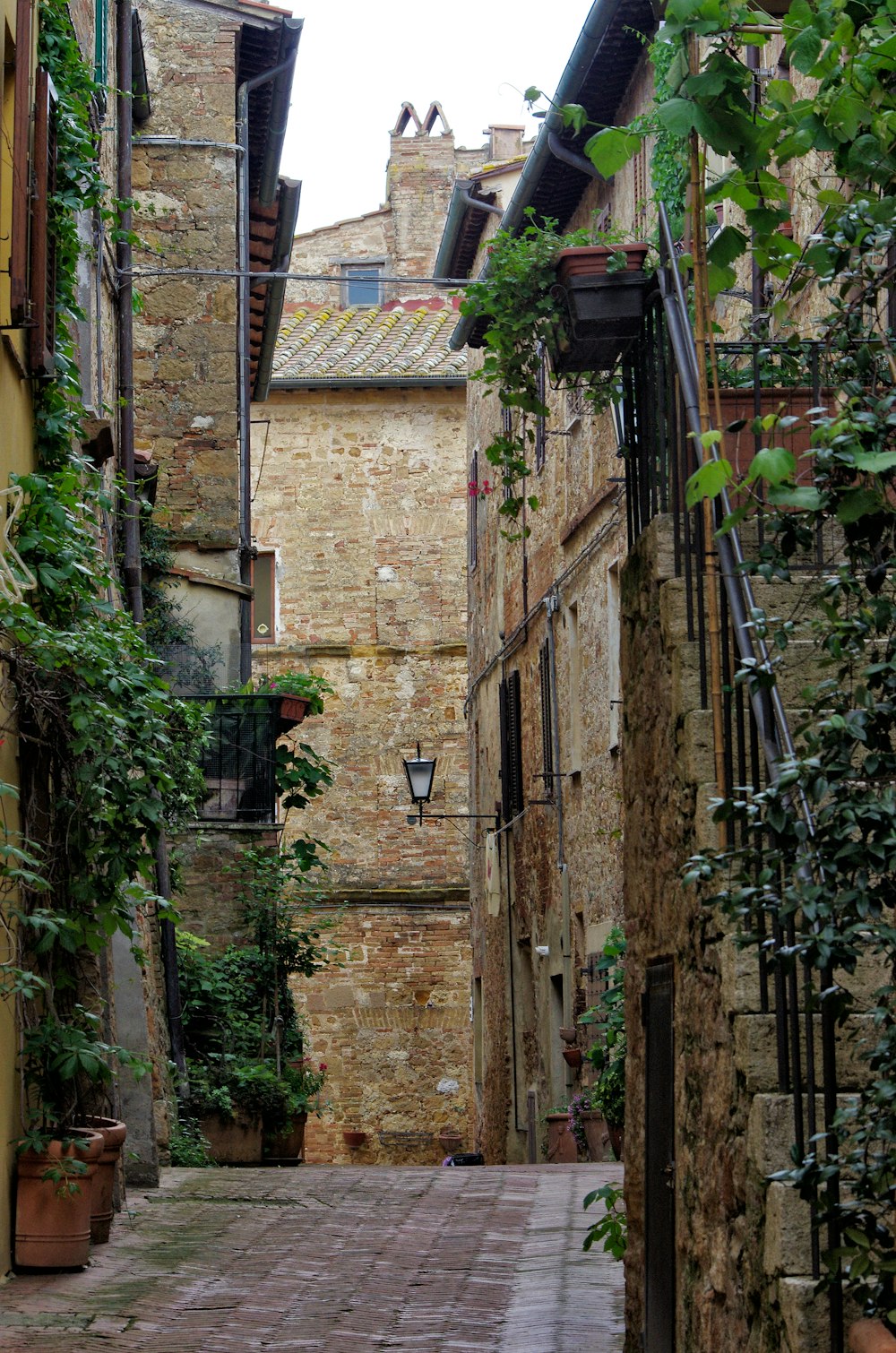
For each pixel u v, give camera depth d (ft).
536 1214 38.42
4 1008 30.66
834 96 17.66
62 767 33.60
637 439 25.81
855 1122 15.75
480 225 82.28
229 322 67.00
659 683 22.75
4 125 32.19
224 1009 57.47
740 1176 17.51
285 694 60.85
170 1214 38.68
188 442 66.18
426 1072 100.68
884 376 17.12
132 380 56.49
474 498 93.66
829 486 15.23
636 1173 24.40
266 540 106.32
